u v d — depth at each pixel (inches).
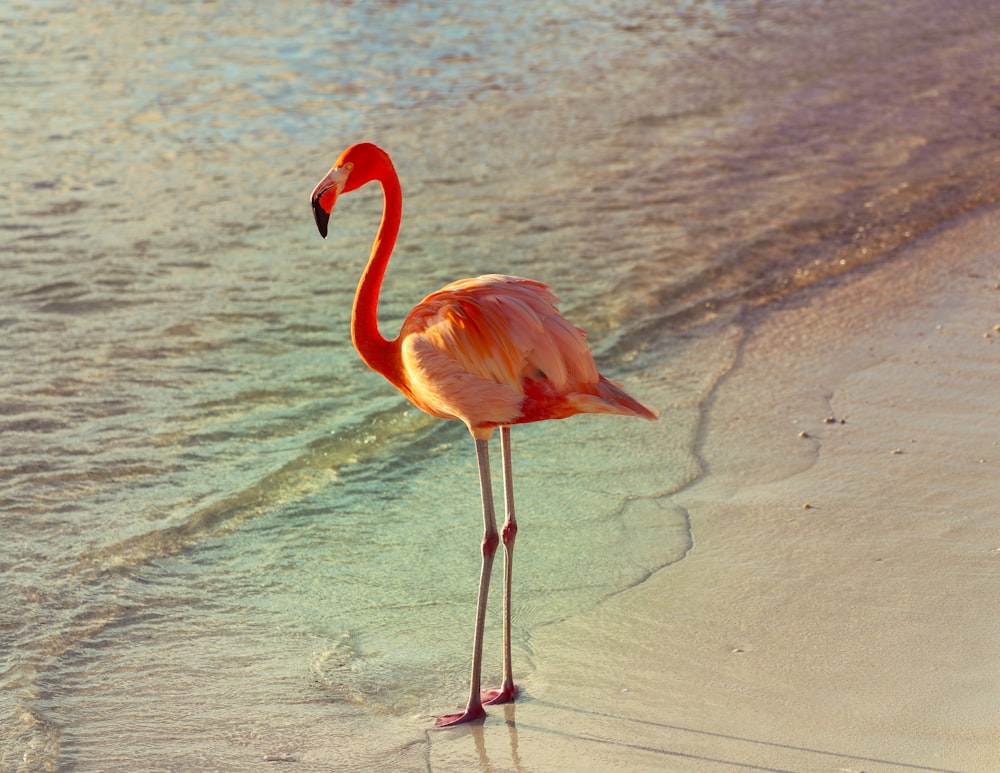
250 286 716.7
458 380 319.3
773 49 1482.5
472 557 430.0
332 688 351.6
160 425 539.5
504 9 1710.1
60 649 371.9
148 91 1223.5
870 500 451.2
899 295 685.3
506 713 332.5
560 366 321.4
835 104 1203.9
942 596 381.4
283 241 802.8
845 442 503.8
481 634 329.1
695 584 399.5
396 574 419.5
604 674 349.1
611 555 423.2
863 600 381.4
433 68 1346.0
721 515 449.1
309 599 403.9
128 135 1066.1
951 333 621.0
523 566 418.6
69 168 962.7
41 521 454.3
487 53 1428.4
